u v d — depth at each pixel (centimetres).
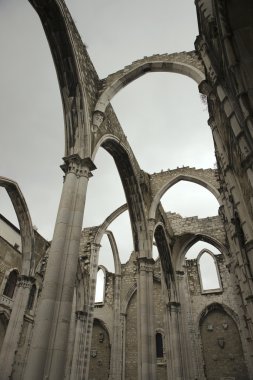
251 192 798
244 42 641
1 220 2641
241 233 1286
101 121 1504
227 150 1100
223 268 2972
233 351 2545
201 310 2795
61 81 1428
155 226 2192
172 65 1673
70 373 1975
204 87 1192
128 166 1992
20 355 2203
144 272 1839
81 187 1183
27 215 2222
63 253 1001
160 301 3038
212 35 768
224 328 2673
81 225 1097
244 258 1255
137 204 2055
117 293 3072
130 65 1766
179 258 2703
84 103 1412
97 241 2575
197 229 2808
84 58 1545
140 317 1661
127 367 2761
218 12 670
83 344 2075
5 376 1700
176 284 2483
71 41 1386
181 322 2298
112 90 1658
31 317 2405
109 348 2928
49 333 835
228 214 1523
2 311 2197
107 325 3038
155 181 2436
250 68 618
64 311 882
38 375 759
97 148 1444
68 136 1359
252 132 568
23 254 2172
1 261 2345
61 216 1075
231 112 718
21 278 2070
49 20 1363
